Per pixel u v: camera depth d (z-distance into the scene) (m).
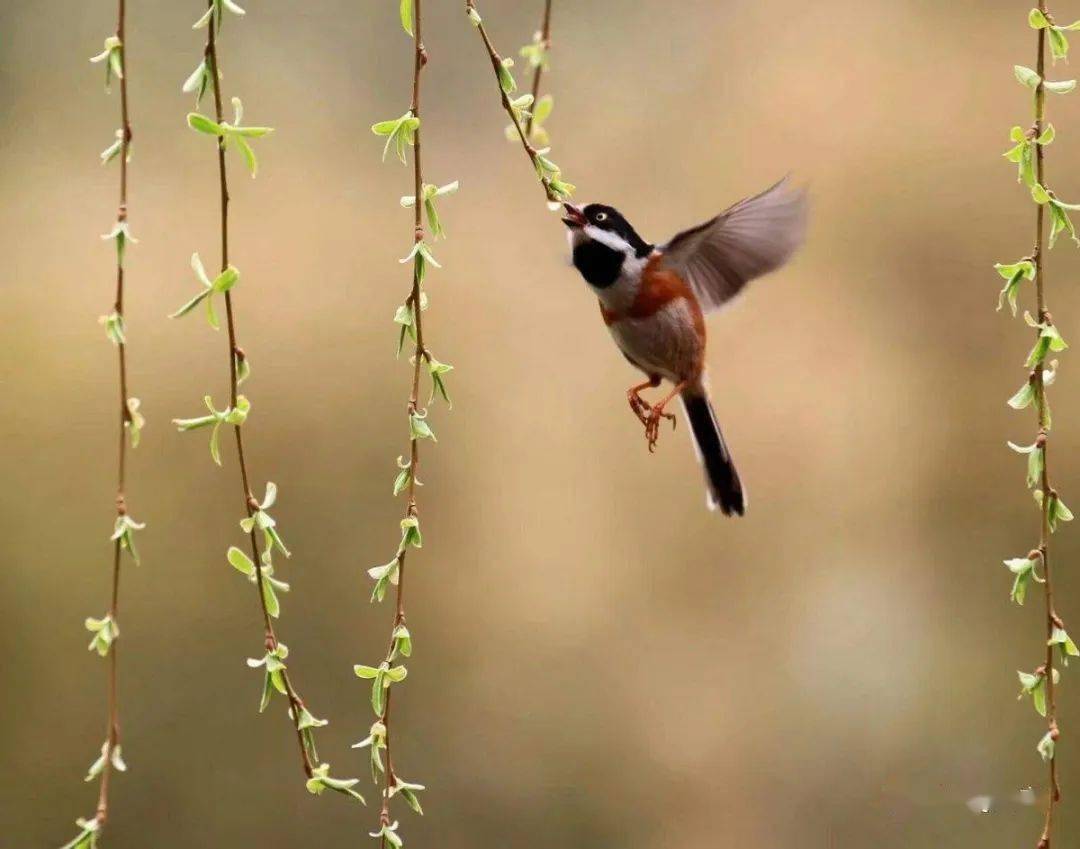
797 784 12.60
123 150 3.72
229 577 12.09
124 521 3.71
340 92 13.43
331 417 12.42
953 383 12.58
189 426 3.74
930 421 12.64
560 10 13.68
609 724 12.78
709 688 12.88
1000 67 12.55
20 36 12.58
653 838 12.51
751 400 12.91
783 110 12.97
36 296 11.94
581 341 13.22
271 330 12.33
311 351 12.40
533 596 12.85
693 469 13.16
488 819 12.52
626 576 12.99
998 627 12.41
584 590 12.91
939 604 12.58
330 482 12.38
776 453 12.95
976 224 12.45
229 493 12.12
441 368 4.11
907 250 12.67
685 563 13.05
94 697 11.80
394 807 12.39
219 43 12.91
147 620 11.91
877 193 12.66
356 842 12.21
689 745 12.79
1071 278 12.21
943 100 12.63
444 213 13.20
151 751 11.86
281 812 12.06
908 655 12.61
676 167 13.16
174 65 12.87
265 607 3.89
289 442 12.27
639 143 13.28
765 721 12.66
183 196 12.45
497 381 12.97
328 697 12.30
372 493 12.48
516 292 13.19
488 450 12.87
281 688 3.91
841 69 12.97
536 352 13.12
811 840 12.42
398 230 13.04
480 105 13.59
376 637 12.42
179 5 12.99
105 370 11.92
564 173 13.29
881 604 12.71
